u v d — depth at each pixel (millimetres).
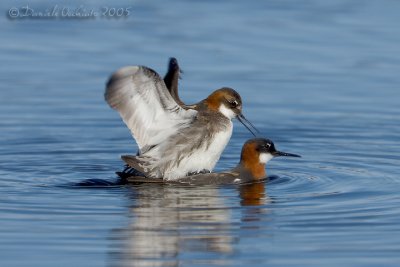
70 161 16969
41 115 20156
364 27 26984
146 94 14539
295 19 27953
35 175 15828
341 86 22328
